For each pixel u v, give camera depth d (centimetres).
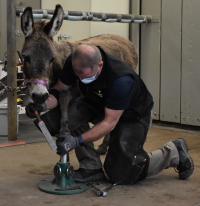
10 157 466
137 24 679
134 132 362
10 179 393
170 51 650
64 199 342
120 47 464
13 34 526
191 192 361
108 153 371
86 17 577
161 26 655
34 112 355
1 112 550
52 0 659
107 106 334
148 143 542
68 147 337
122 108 334
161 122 677
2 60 661
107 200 340
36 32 357
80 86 360
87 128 386
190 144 538
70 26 646
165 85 661
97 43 439
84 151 380
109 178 375
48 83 348
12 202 336
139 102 361
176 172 413
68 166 366
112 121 336
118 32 672
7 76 535
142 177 377
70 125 382
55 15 363
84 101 373
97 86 343
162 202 337
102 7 641
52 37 363
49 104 371
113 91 330
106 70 337
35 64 344
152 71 675
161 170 386
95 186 369
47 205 329
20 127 616
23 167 430
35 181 388
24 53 348
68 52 390
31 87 343
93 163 385
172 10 641
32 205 329
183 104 643
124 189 365
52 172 415
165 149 381
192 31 625
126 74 336
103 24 650
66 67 359
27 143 529
